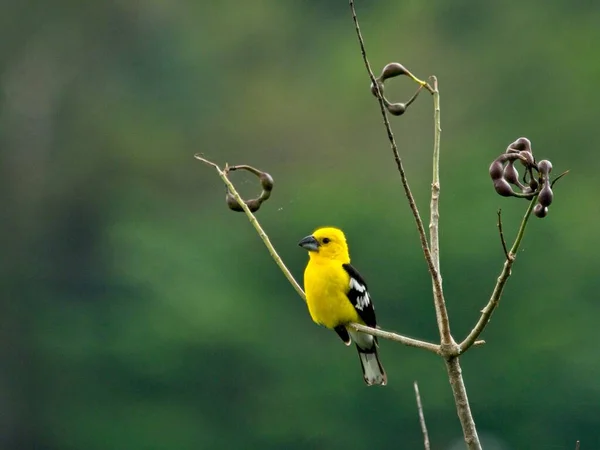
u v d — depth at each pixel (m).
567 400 22.22
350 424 23.17
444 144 26.52
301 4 31.16
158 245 25.36
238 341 23.73
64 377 25.23
